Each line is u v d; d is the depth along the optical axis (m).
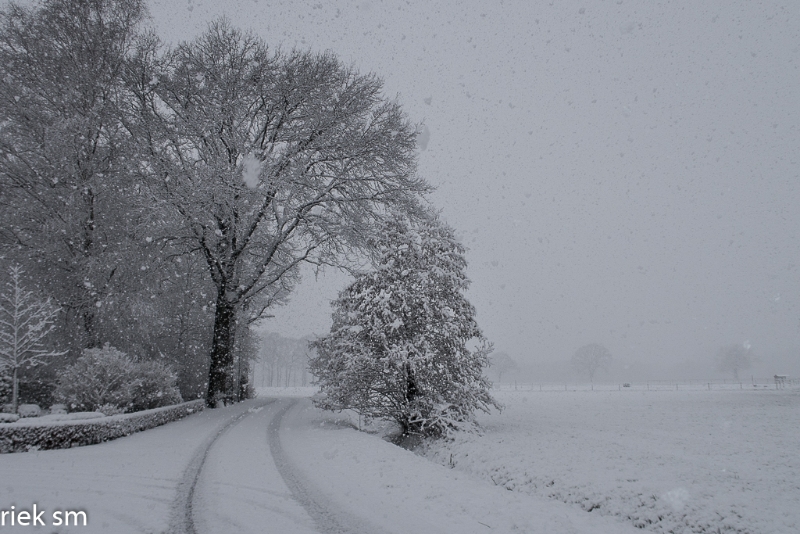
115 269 17.61
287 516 5.60
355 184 19.70
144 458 8.98
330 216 19.89
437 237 15.41
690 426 16.53
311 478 7.54
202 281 22.89
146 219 16.50
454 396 14.08
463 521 5.61
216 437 11.85
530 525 5.55
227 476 7.57
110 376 13.70
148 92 18.27
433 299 14.62
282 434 12.69
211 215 18.73
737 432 14.86
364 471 8.04
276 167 18.78
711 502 6.71
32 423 9.81
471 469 10.04
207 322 24.33
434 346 14.16
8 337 13.61
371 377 14.12
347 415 18.78
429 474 7.86
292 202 19.12
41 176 16.97
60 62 17.56
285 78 19.33
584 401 32.09
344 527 5.28
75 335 17.31
